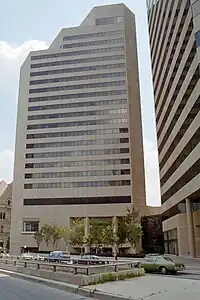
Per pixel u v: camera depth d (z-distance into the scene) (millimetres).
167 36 55656
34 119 92375
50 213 83938
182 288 12898
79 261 23750
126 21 98000
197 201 46406
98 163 85500
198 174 38656
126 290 12445
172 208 57094
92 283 14312
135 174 85375
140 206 83750
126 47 95062
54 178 86312
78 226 71125
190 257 45312
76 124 89438
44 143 89750
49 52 97375
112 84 91375
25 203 86188
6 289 14508
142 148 89688
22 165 89688
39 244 80062
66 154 87562
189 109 42688
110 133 87438
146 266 24906
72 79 93312
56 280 16375
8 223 107688
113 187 83125
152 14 73500
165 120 58844
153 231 78438
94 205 82375
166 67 56875
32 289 14414
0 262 27844
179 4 46688
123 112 88812
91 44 95562
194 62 39344
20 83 99375
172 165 54344
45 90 94062
